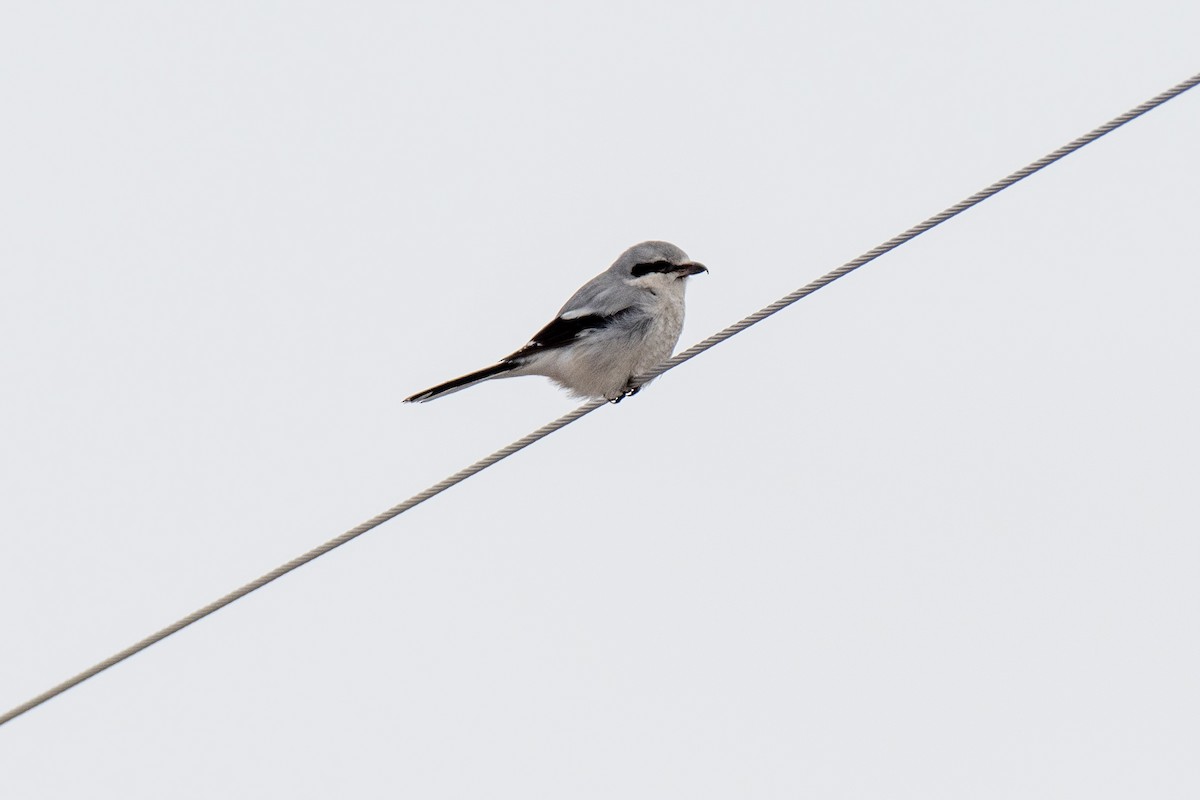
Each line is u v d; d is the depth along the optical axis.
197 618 10.36
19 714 10.55
